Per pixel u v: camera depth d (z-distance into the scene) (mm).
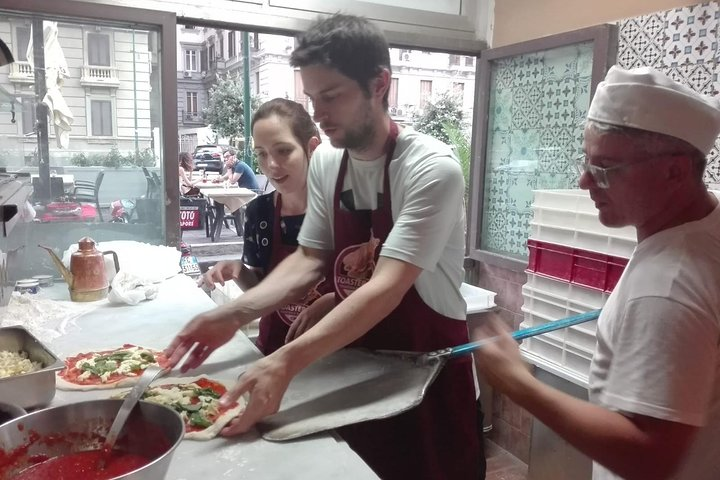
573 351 1993
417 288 1370
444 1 2863
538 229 2172
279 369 1095
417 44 2750
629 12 2154
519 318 2766
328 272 1601
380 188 1400
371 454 1374
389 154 1348
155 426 940
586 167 978
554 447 1957
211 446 1043
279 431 1076
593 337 1909
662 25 2020
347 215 1473
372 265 1438
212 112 5301
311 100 1266
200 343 1354
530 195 2748
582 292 1975
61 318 1808
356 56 1191
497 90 2881
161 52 2338
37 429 922
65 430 946
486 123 2914
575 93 2471
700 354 793
